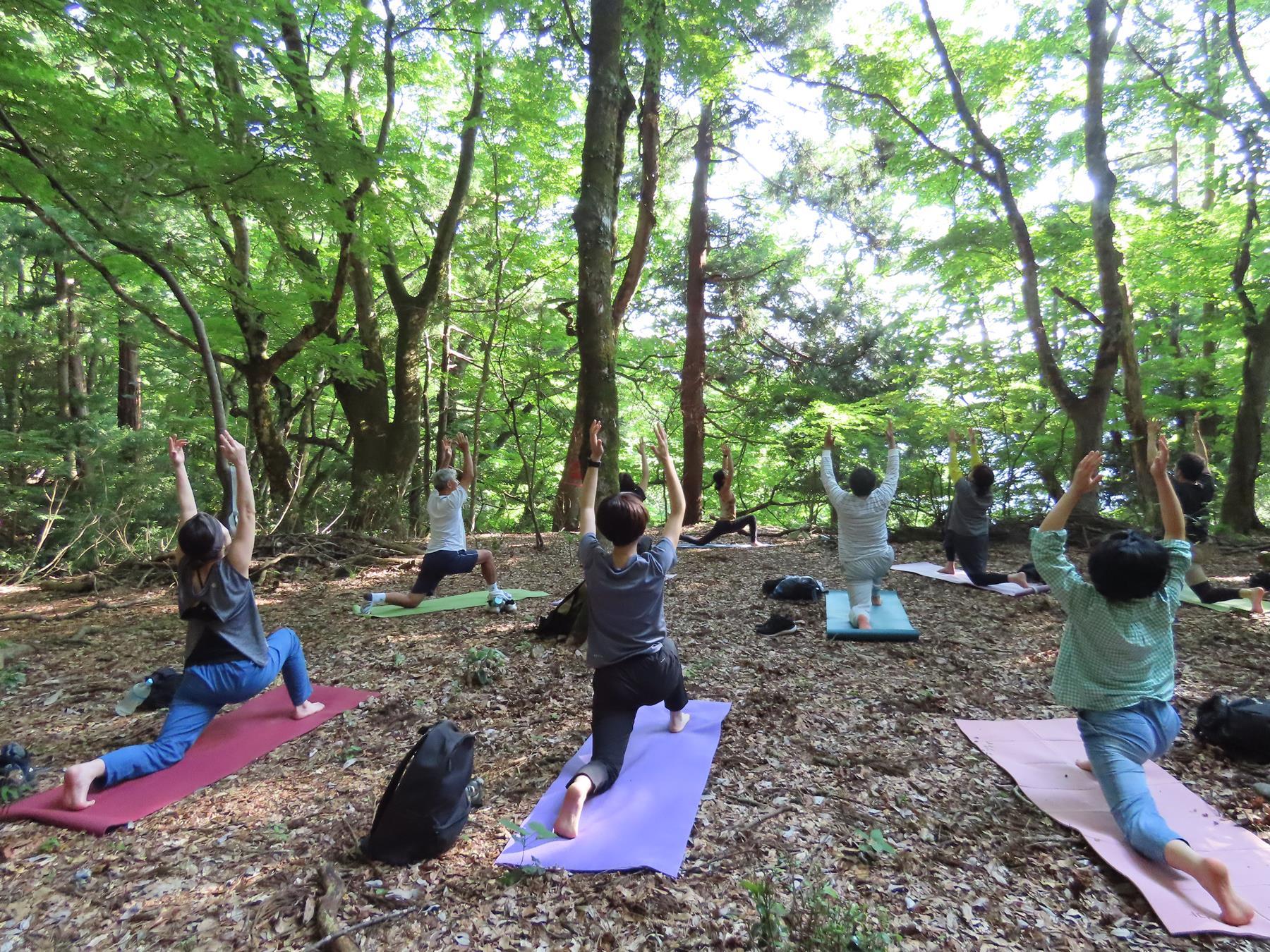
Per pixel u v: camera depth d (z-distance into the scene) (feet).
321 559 29.43
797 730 12.10
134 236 19.92
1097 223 33.14
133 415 48.14
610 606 9.92
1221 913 7.18
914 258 42.01
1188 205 55.93
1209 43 38.52
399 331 42.39
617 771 9.56
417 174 32.45
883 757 11.09
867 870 8.21
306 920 7.42
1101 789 9.23
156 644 18.83
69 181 19.60
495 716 12.90
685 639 17.89
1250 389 36.11
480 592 24.06
